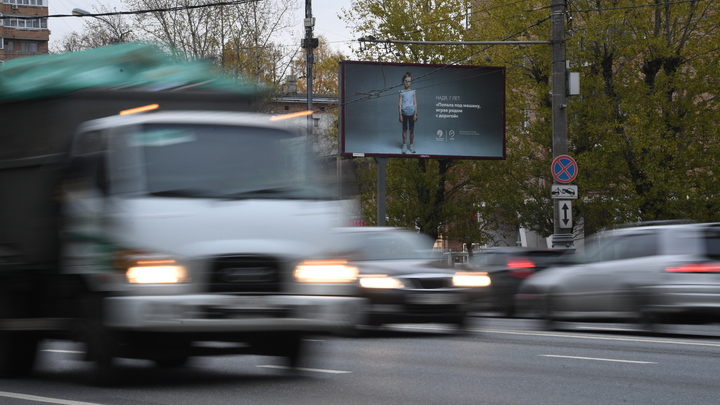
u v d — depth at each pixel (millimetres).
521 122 42219
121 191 10586
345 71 40656
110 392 10508
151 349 11180
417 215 48156
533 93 40469
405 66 41156
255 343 12039
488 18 41406
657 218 35469
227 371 12602
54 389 10844
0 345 12094
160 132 10883
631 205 35469
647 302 17391
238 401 9805
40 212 11688
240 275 10617
